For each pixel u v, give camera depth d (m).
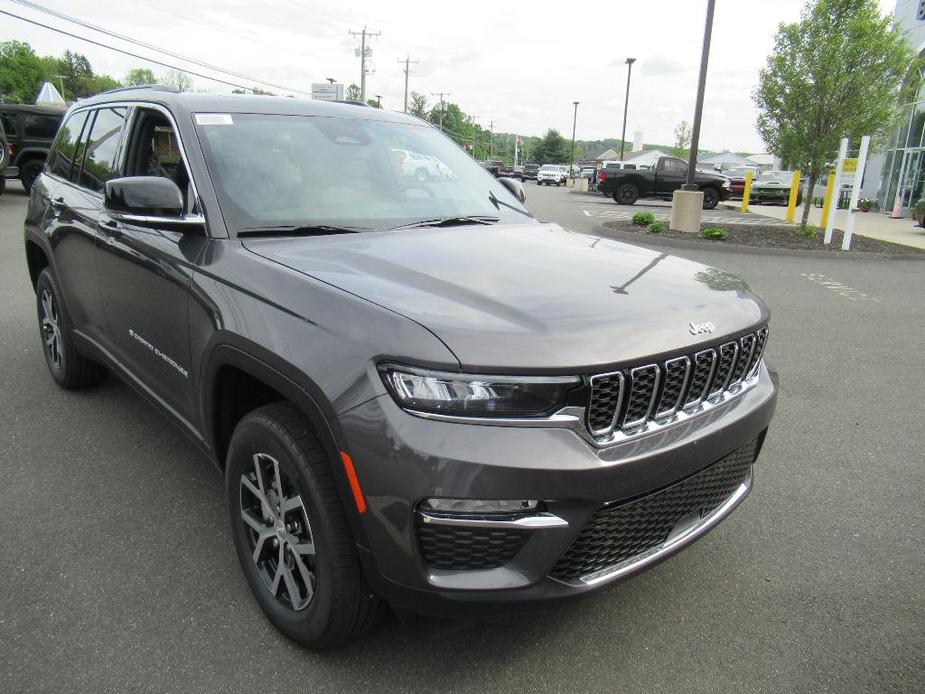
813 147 13.66
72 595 2.59
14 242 10.34
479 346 1.87
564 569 2.00
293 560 2.32
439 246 2.71
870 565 2.98
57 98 28.16
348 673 2.26
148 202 2.56
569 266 2.54
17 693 2.13
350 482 1.94
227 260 2.51
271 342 2.16
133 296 3.12
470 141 129.62
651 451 2.02
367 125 3.56
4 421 4.05
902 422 4.58
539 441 1.87
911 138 22.42
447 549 1.90
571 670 2.32
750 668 2.36
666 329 2.11
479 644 2.43
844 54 12.98
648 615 2.62
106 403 4.35
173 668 2.26
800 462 3.97
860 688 2.28
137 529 3.03
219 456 2.70
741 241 13.70
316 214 2.88
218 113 3.09
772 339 6.64
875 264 11.68
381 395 1.89
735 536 3.19
